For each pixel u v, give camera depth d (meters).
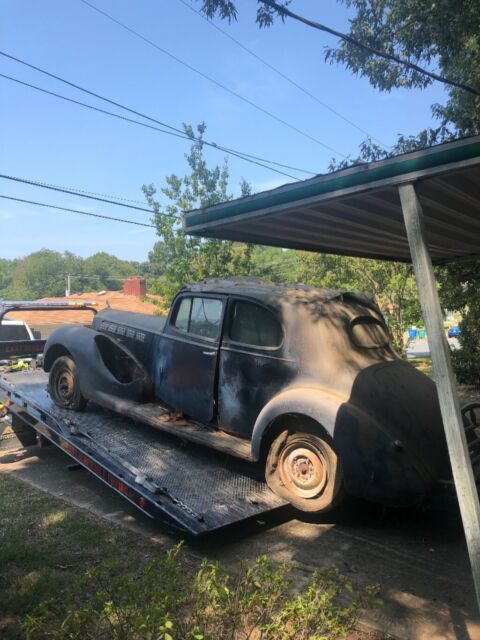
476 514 2.60
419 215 2.79
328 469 4.42
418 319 16.69
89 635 2.53
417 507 4.99
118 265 100.31
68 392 6.46
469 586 3.64
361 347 4.89
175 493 4.46
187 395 5.51
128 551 4.20
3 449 7.50
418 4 7.97
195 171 14.45
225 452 4.92
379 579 3.75
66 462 6.77
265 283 5.74
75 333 6.52
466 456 2.65
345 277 17.61
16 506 5.23
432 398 4.76
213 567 2.62
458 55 8.70
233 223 3.60
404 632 3.13
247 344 5.05
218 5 6.75
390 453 4.13
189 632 2.34
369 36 9.05
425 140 9.50
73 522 4.77
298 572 3.83
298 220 4.05
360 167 2.93
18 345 8.02
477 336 12.59
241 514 4.24
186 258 14.19
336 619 2.54
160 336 5.91
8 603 3.45
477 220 4.48
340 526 4.66
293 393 4.55
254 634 2.68
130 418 6.04
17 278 99.25
